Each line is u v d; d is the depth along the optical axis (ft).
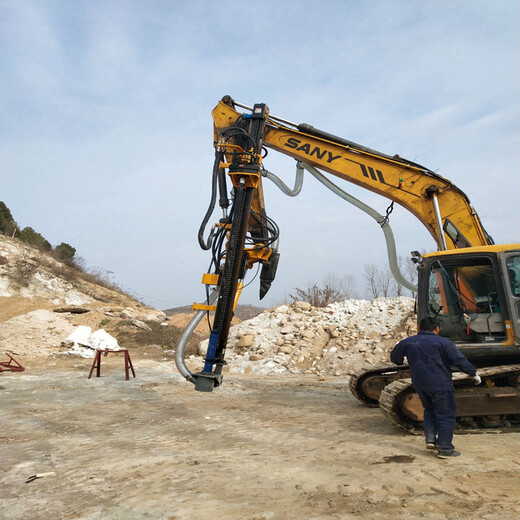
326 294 75.61
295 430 20.89
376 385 27.14
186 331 22.16
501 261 21.03
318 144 26.99
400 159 26.43
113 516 11.42
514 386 20.54
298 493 12.58
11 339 53.62
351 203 26.94
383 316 50.34
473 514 10.94
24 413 25.30
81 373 40.22
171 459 16.28
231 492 12.80
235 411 25.75
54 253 132.16
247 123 24.82
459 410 19.34
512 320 20.44
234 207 22.34
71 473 15.03
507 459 15.40
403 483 13.15
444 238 24.85
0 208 139.64
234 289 21.90
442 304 22.21
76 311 80.28
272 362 45.47
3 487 13.87
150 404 27.94
